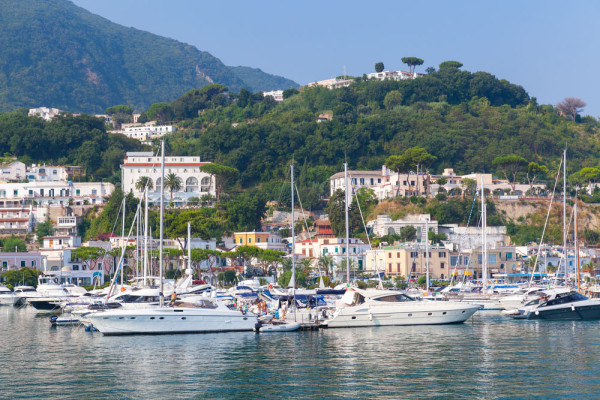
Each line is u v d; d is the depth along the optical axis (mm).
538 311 99125
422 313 91688
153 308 84688
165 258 176000
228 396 53750
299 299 100375
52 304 126688
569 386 55344
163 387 56625
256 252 176250
